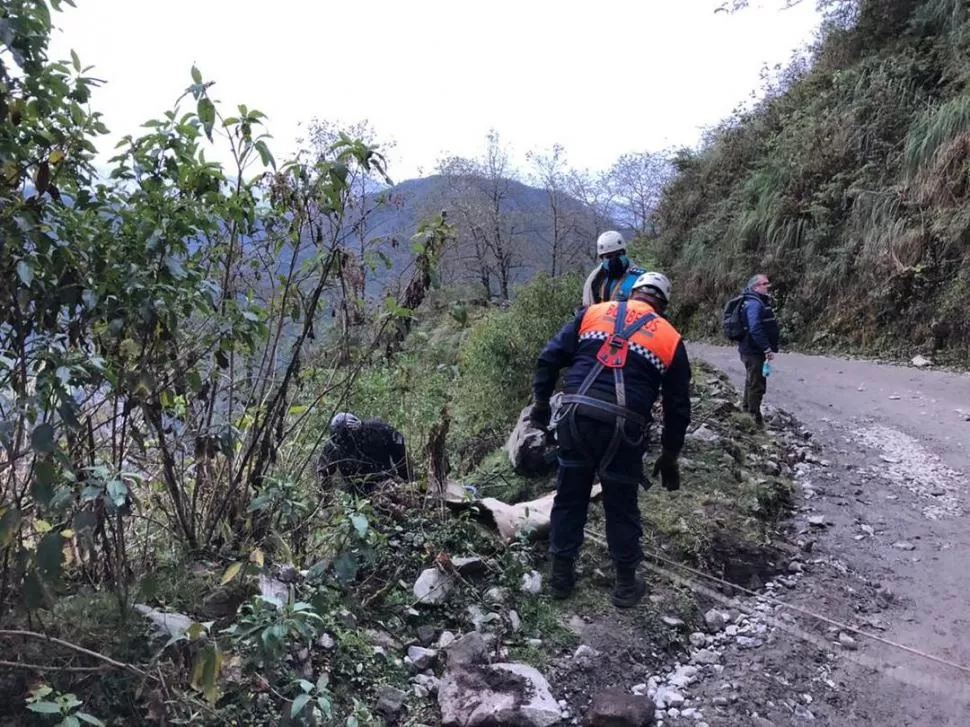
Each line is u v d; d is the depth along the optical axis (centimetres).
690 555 453
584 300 543
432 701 313
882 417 844
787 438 739
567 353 378
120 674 260
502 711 300
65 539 284
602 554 435
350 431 468
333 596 338
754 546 480
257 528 358
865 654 384
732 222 1900
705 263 1939
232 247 347
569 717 317
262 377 382
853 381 1067
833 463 681
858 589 454
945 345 1241
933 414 845
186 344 314
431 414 630
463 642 337
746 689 348
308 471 443
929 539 523
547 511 453
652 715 320
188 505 351
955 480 636
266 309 378
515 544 416
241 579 306
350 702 296
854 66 1791
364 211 373
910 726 330
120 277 255
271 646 255
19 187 256
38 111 258
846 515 564
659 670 357
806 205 1662
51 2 263
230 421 363
